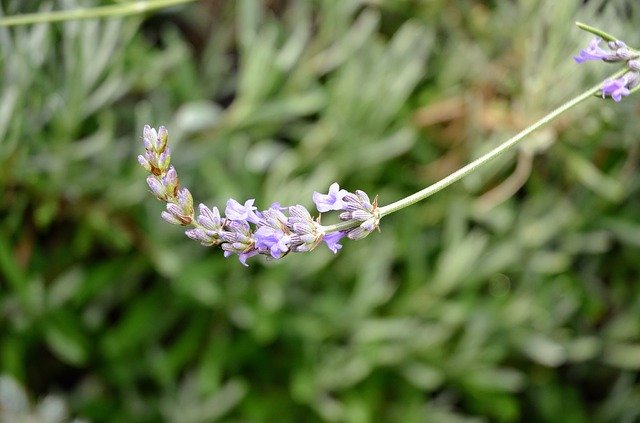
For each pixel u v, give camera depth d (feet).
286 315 2.13
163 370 2.02
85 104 1.91
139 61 2.08
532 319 2.15
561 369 2.31
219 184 2.02
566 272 2.23
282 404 2.16
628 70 1.25
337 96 2.11
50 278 2.04
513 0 2.20
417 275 2.17
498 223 2.11
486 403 2.19
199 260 2.08
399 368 2.17
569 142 1.98
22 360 2.03
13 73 1.79
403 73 2.08
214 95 2.21
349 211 1.19
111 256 2.10
